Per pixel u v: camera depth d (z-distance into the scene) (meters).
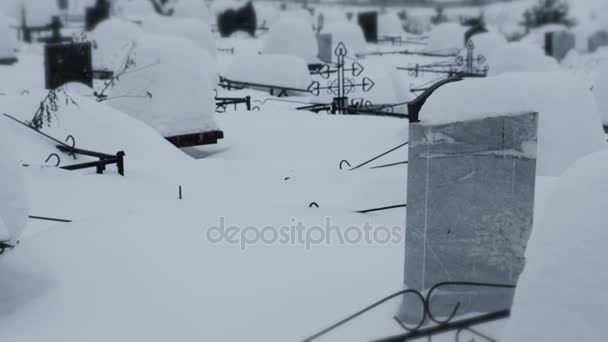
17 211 4.51
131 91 12.42
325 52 28.78
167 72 12.35
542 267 2.70
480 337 3.62
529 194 4.04
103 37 24.83
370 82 19.56
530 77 8.67
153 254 4.85
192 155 12.19
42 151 9.23
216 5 44.25
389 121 13.36
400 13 55.97
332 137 12.18
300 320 3.93
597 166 2.76
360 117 14.17
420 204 4.21
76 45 19.95
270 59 21.67
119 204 7.41
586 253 2.61
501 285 3.92
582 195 2.70
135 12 43.38
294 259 4.78
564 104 8.41
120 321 3.98
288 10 54.25
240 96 19.94
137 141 10.28
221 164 10.05
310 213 5.88
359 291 4.28
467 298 4.05
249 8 40.94
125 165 9.39
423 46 40.47
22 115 10.02
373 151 11.29
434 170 4.16
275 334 3.79
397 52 35.59
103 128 10.18
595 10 42.44
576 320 2.57
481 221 4.10
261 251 4.90
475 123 4.07
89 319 4.02
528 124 4.02
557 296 2.63
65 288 4.39
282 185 8.22
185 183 8.62
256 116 14.62
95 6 39.34
